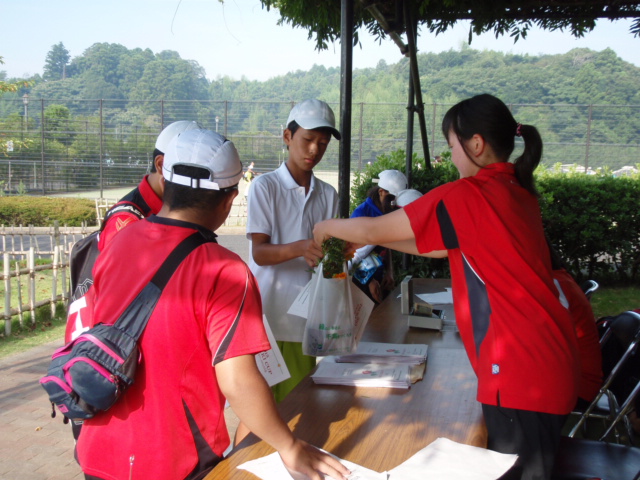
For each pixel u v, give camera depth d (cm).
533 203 193
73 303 194
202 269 152
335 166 2898
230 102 2977
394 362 247
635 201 964
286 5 604
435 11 660
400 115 2722
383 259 462
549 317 178
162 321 149
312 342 243
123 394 150
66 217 1905
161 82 7812
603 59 5641
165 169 163
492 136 192
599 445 258
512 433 180
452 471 159
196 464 154
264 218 288
